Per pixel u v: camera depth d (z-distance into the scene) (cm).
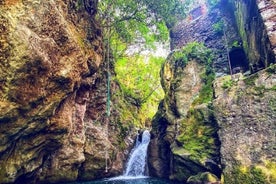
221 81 1367
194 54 1811
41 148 1227
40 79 966
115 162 1938
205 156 1345
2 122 899
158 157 1872
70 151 1511
